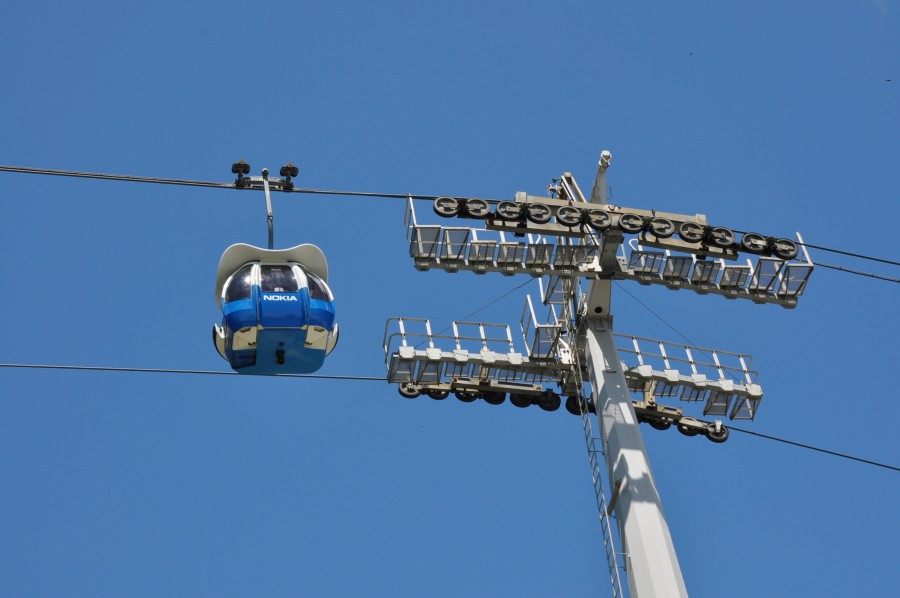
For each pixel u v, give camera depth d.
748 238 69.88
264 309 61.66
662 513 65.19
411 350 74.06
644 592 63.16
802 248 70.25
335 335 64.00
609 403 68.81
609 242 69.12
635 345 77.00
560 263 68.94
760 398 77.25
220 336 63.28
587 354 71.88
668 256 69.56
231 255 63.16
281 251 63.44
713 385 76.88
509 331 75.50
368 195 65.56
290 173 63.25
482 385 75.44
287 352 62.81
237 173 62.84
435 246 67.06
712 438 78.19
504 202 67.75
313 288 63.03
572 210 68.31
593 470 66.94
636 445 67.19
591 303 71.50
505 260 68.31
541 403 76.06
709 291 70.12
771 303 70.38
